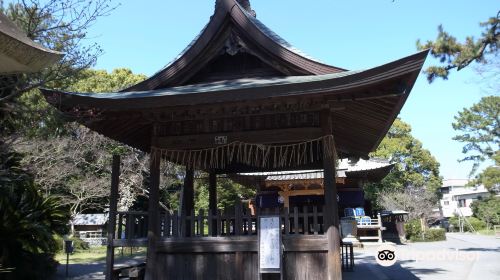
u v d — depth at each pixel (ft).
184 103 24.07
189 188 34.40
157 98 24.29
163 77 28.37
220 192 102.37
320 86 22.47
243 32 27.63
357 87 21.85
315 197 69.82
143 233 29.50
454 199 255.91
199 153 34.68
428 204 142.31
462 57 41.04
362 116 29.09
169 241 26.27
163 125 28.17
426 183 149.18
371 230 101.24
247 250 25.17
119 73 97.55
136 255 66.85
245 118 27.17
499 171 135.44
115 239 27.35
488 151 134.72
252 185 68.39
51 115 27.84
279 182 66.80
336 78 22.03
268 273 24.56
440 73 42.19
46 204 38.58
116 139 32.91
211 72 29.35
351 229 71.92
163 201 100.17
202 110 25.88
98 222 107.04
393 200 132.87
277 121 26.63
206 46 27.84
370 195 137.59
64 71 29.35
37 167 63.00
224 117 27.37
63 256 71.10
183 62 28.04
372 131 33.30
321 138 25.52
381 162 77.05
